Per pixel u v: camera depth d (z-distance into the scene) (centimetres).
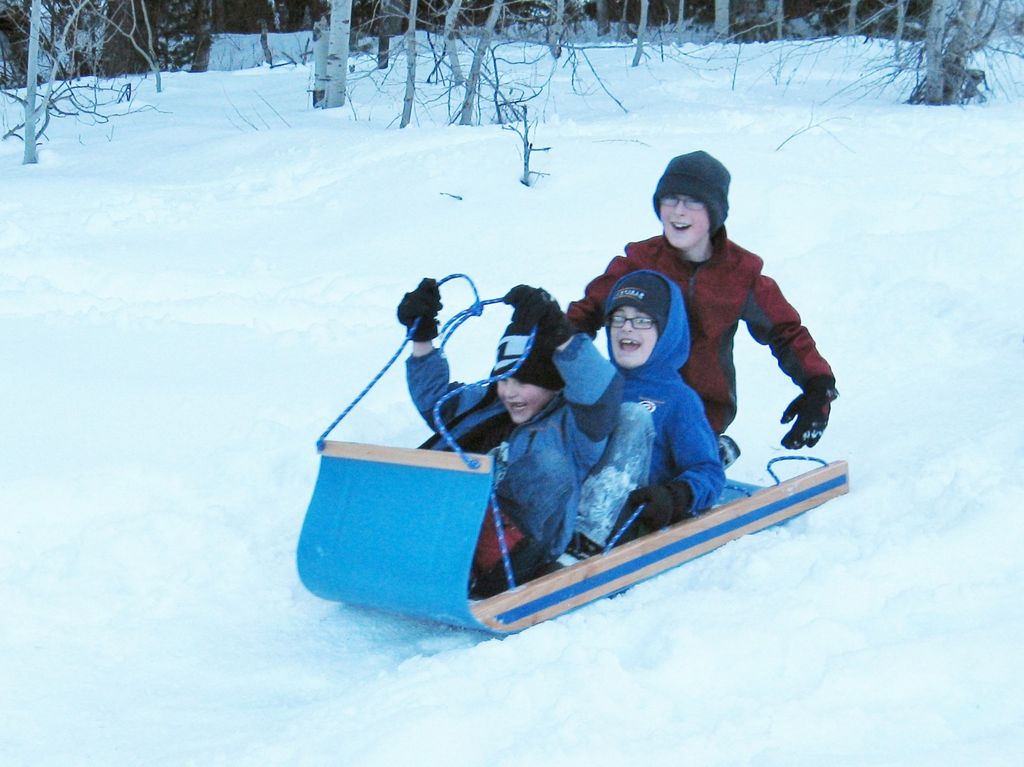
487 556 365
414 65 1236
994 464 463
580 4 1875
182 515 436
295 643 364
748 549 402
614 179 917
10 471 465
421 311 391
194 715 319
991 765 261
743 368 621
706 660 313
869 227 805
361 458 359
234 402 548
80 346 624
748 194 853
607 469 377
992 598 349
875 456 507
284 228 876
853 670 302
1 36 1919
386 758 273
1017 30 1359
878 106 1271
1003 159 966
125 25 2100
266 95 1608
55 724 315
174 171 1080
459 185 928
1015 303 669
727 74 1585
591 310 453
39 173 1114
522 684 300
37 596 384
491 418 391
